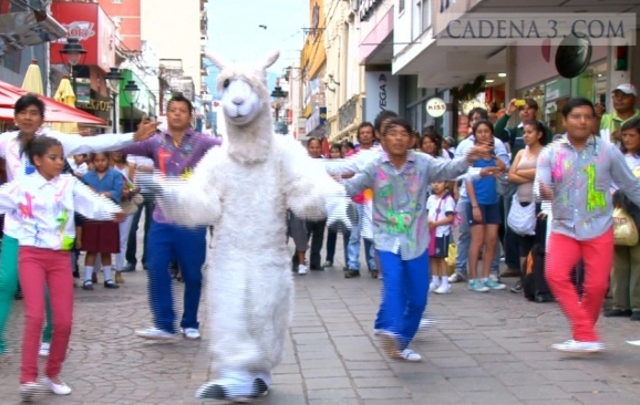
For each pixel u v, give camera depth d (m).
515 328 7.90
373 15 28.39
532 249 9.37
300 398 5.71
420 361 6.68
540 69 15.66
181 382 6.19
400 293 6.48
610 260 6.74
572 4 12.29
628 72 12.41
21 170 6.09
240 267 5.44
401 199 6.50
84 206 5.99
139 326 8.21
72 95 15.93
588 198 6.66
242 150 5.51
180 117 7.25
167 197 5.55
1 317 6.42
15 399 5.75
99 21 25.00
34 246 5.82
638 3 12.04
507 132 11.25
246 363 5.38
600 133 8.94
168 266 7.46
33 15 13.41
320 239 12.27
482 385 5.98
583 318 6.77
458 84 22.75
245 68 5.50
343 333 7.75
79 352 7.13
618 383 5.98
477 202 9.89
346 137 36.38
